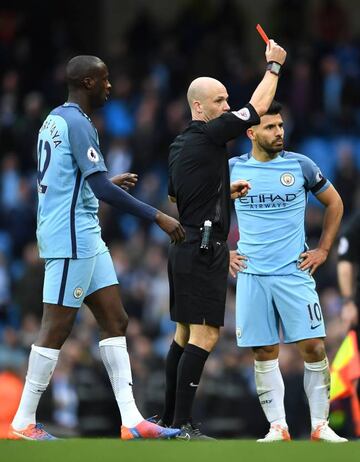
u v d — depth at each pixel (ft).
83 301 91.04
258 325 97.25
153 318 184.24
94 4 263.70
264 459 70.74
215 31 243.40
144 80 232.94
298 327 96.68
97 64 90.27
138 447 76.48
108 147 211.20
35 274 177.88
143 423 89.51
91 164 87.66
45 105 230.07
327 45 244.01
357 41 250.98
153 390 158.20
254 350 98.27
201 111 93.66
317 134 223.30
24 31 247.70
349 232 114.21
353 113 227.81
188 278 92.02
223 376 160.04
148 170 211.82
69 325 89.04
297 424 153.69
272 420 97.76
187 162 92.17
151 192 205.36
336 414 123.95
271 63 93.71
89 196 89.30
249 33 264.11
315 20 256.93
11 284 199.21
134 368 160.76
